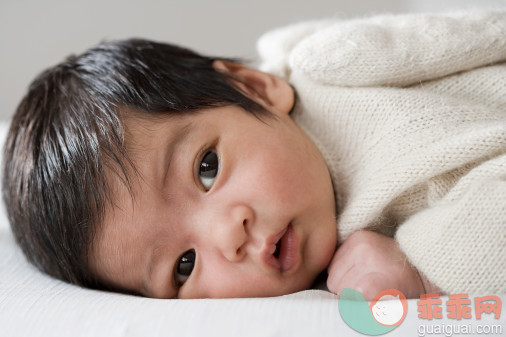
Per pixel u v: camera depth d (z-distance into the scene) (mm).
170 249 701
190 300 589
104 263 720
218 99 759
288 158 716
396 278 604
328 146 795
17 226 796
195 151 700
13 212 800
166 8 1715
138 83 768
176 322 521
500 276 556
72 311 575
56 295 634
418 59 742
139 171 686
